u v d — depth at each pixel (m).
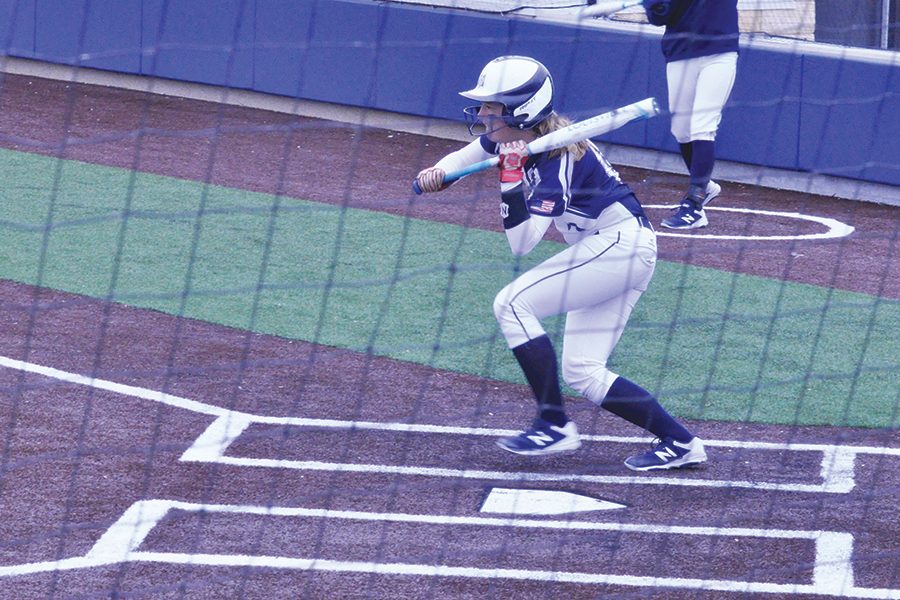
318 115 52.59
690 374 25.48
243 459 20.38
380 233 36.38
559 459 20.94
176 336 26.58
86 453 20.25
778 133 43.84
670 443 20.33
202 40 54.00
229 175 43.00
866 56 42.12
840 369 26.20
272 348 26.14
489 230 37.31
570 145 18.88
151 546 17.19
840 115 42.78
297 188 41.62
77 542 17.20
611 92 45.78
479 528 18.20
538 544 17.72
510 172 18.62
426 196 41.25
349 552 17.28
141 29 55.19
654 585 16.58
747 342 27.78
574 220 19.50
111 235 34.53
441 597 16.06
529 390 24.31
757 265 34.47
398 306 29.39
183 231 35.38
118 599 15.68
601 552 17.55
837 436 22.45
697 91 36.97
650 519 18.70
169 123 50.44
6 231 34.09
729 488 19.97
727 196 43.38
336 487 19.44
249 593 16.00
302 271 32.06
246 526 17.94
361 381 24.39
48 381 23.45
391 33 49.84
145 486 19.12
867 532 18.52
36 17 57.50
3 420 21.39
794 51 40.38
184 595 15.88
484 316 28.88
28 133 47.41
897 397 24.64
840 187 43.50
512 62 19.23
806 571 17.12
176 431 21.41
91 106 52.78
